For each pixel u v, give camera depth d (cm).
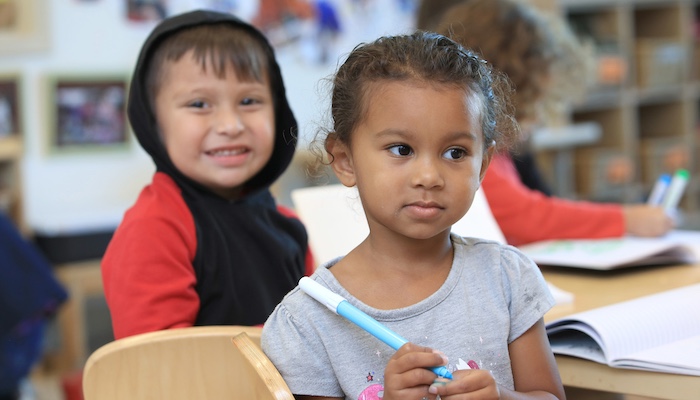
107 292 134
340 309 93
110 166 379
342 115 101
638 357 109
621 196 469
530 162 250
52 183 367
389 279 101
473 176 97
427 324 99
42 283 260
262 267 150
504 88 115
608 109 476
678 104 500
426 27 235
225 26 153
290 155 162
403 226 95
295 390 98
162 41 151
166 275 131
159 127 152
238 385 103
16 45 355
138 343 102
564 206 204
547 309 102
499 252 105
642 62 479
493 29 205
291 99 418
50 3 361
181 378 103
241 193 162
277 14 411
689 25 499
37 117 363
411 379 85
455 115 94
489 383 85
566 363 117
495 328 100
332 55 430
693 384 104
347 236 158
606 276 165
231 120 147
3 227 256
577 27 456
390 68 96
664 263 176
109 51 376
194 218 143
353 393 98
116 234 138
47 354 332
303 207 158
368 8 442
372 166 96
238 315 143
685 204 495
